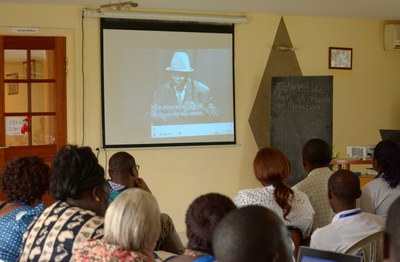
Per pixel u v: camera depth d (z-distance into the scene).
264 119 6.71
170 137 6.34
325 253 1.88
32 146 5.88
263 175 2.93
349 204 2.51
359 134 7.25
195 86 6.41
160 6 6.07
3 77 5.76
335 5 6.25
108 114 6.09
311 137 6.50
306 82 6.52
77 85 5.98
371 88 7.27
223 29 6.51
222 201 1.75
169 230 3.09
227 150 6.58
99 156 6.07
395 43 7.14
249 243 1.13
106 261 1.81
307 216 2.96
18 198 2.48
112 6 4.84
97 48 6.04
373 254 2.35
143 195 1.89
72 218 2.08
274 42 6.74
